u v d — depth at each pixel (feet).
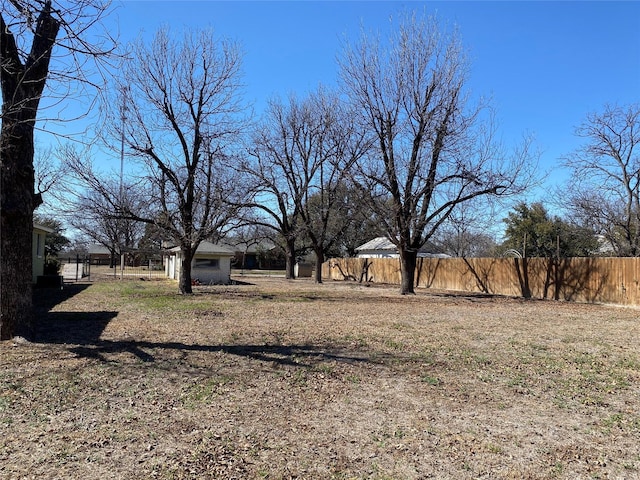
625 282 57.77
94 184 69.05
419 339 31.78
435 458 13.16
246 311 46.52
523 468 12.64
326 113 97.60
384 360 25.03
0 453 12.69
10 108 22.03
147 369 21.80
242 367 22.76
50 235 154.61
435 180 68.59
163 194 62.23
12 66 23.39
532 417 16.75
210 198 64.08
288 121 100.12
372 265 111.34
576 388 20.51
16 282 26.89
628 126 80.48
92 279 97.50
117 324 35.68
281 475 11.91
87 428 14.62
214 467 12.23
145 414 16.01
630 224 86.74
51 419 15.29
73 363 22.47
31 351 24.75
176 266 101.96
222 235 71.46
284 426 15.31
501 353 27.63
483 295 74.08
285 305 53.31
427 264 94.48
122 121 75.77
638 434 15.25
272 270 203.10
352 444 13.99
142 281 94.53
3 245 26.45
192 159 63.62
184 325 35.99
